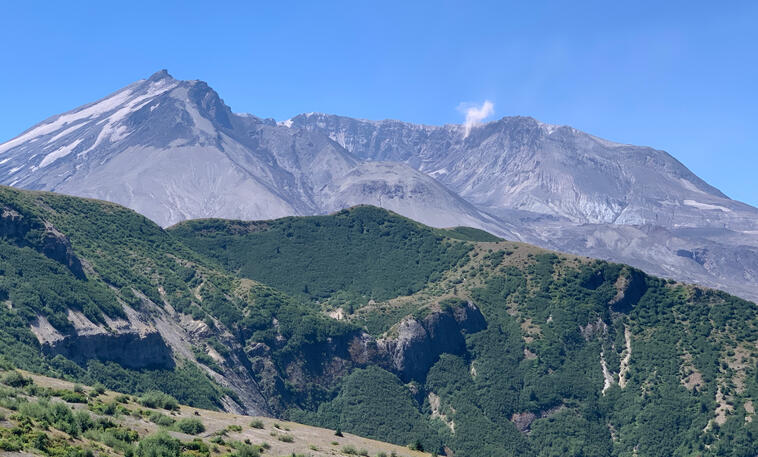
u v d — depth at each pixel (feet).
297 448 332.60
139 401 364.38
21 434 249.55
